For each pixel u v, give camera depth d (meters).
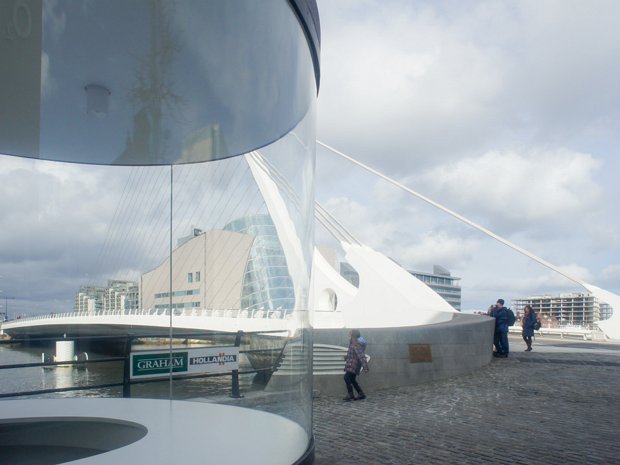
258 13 3.46
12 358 3.85
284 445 3.42
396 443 7.04
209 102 4.81
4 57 3.68
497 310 17.08
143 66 4.32
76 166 5.34
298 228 3.96
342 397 11.16
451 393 11.15
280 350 3.94
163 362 4.10
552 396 10.65
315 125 4.63
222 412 4.01
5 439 3.67
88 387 4.21
